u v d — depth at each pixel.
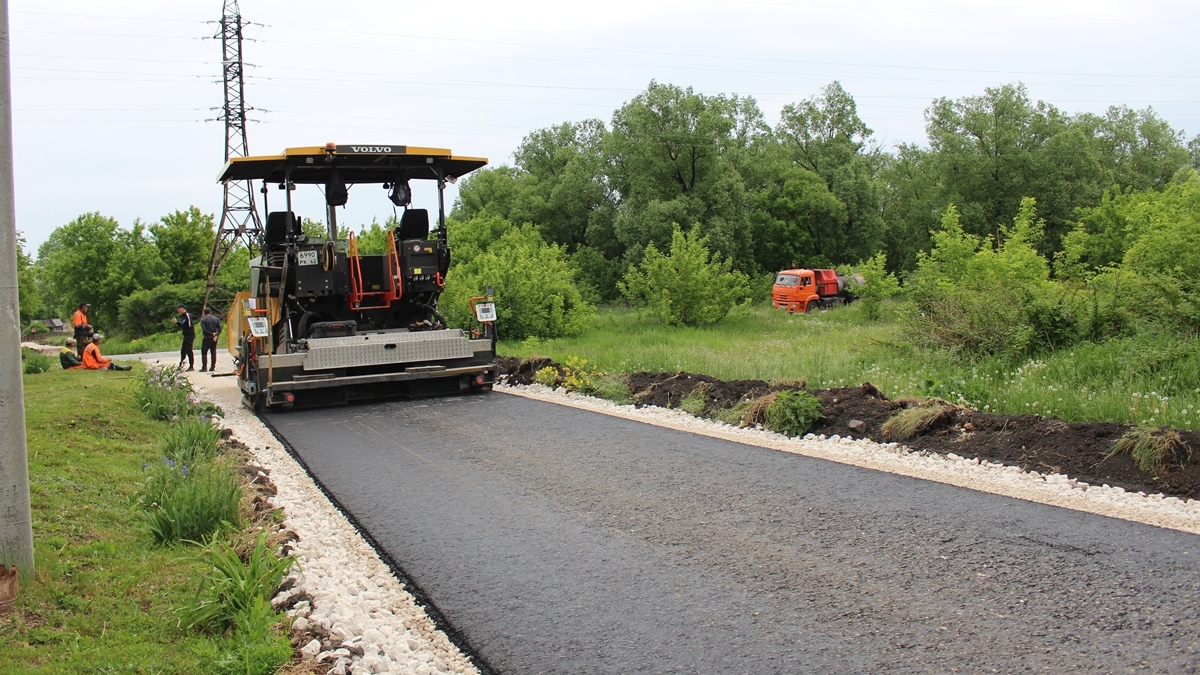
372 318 14.35
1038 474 7.42
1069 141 50.53
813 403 9.82
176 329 49.75
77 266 63.62
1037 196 50.53
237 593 4.93
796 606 4.89
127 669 4.23
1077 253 19.05
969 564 5.40
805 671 4.12
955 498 6.86
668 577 5.43
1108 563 5.30
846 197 60.59
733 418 10.49
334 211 14.03
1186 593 4.80
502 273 25.45
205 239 64.56
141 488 7.28
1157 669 3.97
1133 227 20.41
